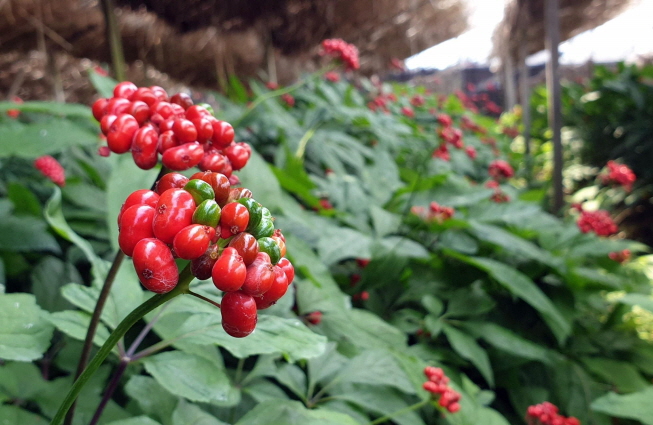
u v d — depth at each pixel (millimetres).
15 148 235
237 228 90
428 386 218
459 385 280
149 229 91
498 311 394
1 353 120
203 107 142
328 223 335
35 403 174
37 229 252
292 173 368
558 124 687
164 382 139
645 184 927
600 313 465
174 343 143
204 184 93
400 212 435
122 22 671
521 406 323
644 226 919
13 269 244
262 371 205
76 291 151
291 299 214
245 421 150
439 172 561
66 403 92
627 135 978
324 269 246
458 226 377
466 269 368
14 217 257
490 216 428
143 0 649
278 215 311
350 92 648
